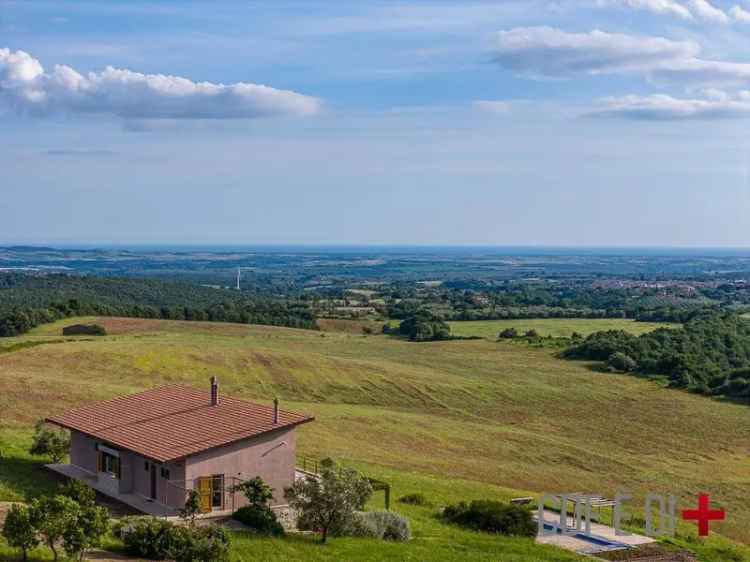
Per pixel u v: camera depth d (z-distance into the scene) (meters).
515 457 63.25
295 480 35.53
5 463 39.00
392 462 54.59
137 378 80.38
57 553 23.59
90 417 39.69
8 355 84.25
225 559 25.41
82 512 23.06
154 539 25.42
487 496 44.69
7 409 58.06
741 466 67.12
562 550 33.69
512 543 33.94
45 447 40.41
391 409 81.31
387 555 29.08
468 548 32.12
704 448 72.88
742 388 93.62
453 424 72.88
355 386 88.31
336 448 56.78
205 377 84.50
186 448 32.94
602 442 73.12
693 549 36.62
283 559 26.80
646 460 67.06
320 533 31.30
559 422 80.44
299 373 90.38
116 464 36.19
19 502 31.59
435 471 53.81
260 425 34.78
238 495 33.69
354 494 30.75
